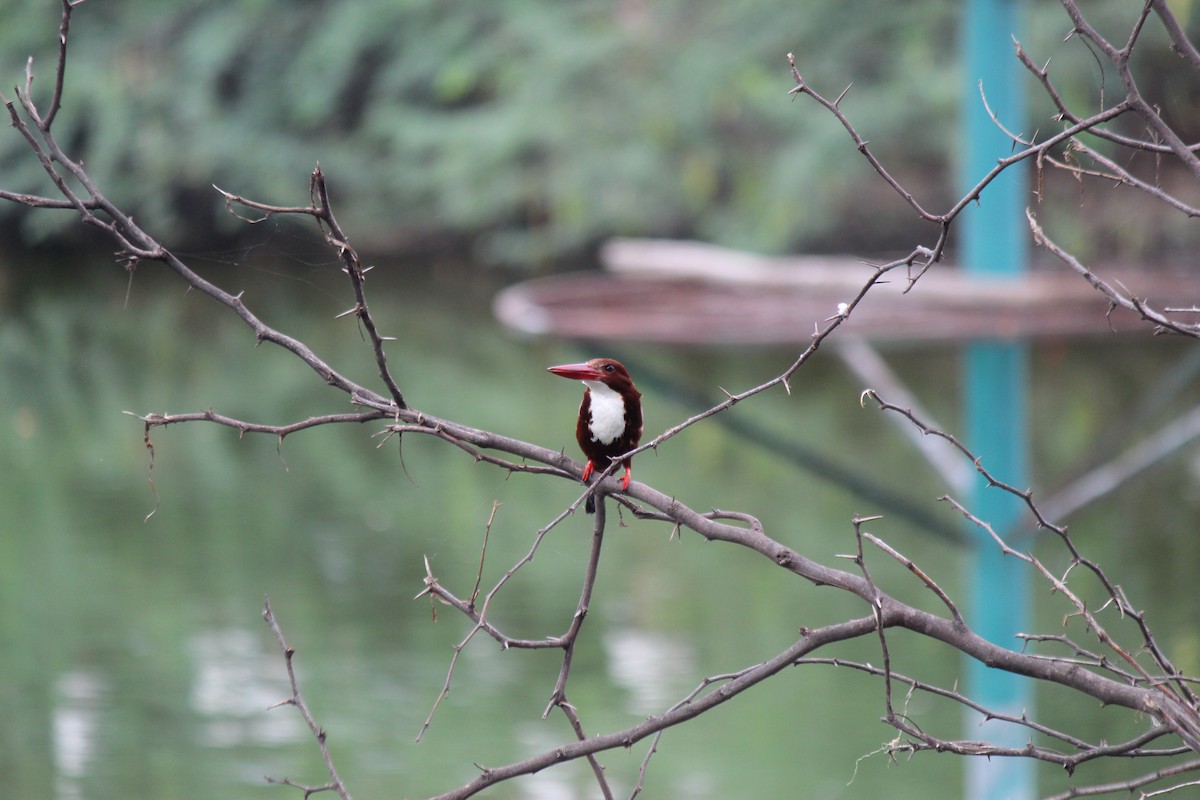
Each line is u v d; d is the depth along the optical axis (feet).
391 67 91.40
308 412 61.62
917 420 10.93
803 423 59.06
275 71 90.27
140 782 28.02
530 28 86.79
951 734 31.89
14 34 82.07
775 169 77.05
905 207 76.33
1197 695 12.09
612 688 34.30
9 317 77.15
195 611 38.24
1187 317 24.45
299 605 39.37
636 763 30.58
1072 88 59.88
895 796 28.37
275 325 78.23
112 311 79.92
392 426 11.01
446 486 54.13
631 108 83.41
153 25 87.76
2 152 81.92
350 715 32.19
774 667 11.07
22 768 28.58
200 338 75.66
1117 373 63.10
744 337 23.54
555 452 11.62
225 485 53.11
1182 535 43.37
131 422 60.18
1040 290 24.22
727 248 78.84
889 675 10.96
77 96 81.92
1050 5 61.41
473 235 92.68
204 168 85.20
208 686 33.68
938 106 71.05
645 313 27.02
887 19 75.61
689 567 45.11
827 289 28.55
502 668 35.50
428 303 84.02
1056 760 10.85
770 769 29.68
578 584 42.93
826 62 76.59
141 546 44.29
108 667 34.19
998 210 26.18
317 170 9.87
